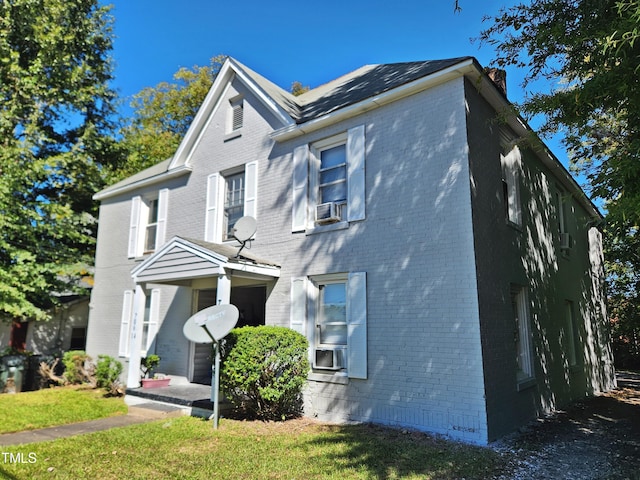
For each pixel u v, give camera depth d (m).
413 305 7.17
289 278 9.05
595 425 7.89
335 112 8.61
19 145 13.62
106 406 9.38
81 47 17.16
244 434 6.70
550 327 9.89
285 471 5.02
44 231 14.63
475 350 6.43
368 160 8.23
